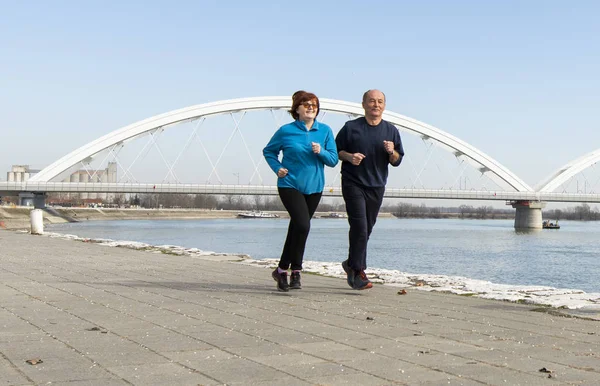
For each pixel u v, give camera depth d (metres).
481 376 3.90
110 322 5.84
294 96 8.34
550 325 5.91
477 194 108.25
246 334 5.28
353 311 6.70
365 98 8.48
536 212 118.25
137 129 96.06
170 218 191.12
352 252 8.56
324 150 8.22
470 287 9.39
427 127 105.56
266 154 8.42
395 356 4.46
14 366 4.08
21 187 93.69
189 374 3.90
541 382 3.77
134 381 3.72
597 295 8.38
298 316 6.31
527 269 35.94
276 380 3.77
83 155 95.88
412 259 41.38
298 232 8.33
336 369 4.05
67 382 3.68
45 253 16.14
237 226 111.31
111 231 76.50
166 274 10.94
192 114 96.31
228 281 9.80
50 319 5.98
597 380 3.83
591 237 84.06
